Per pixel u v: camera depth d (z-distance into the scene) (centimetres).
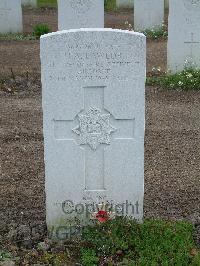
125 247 223
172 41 487
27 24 766
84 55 217
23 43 647
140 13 684
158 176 303
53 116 224
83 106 224
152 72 517
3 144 349
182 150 341
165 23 742
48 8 884
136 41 216
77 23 554
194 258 215
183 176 303
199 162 322
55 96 221
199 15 475
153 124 389
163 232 232
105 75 220
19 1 691
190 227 239
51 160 230
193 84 473
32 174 305
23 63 550
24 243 234
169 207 267
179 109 425
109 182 234
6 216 257
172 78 481
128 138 229
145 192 283
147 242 224
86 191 235
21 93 465
